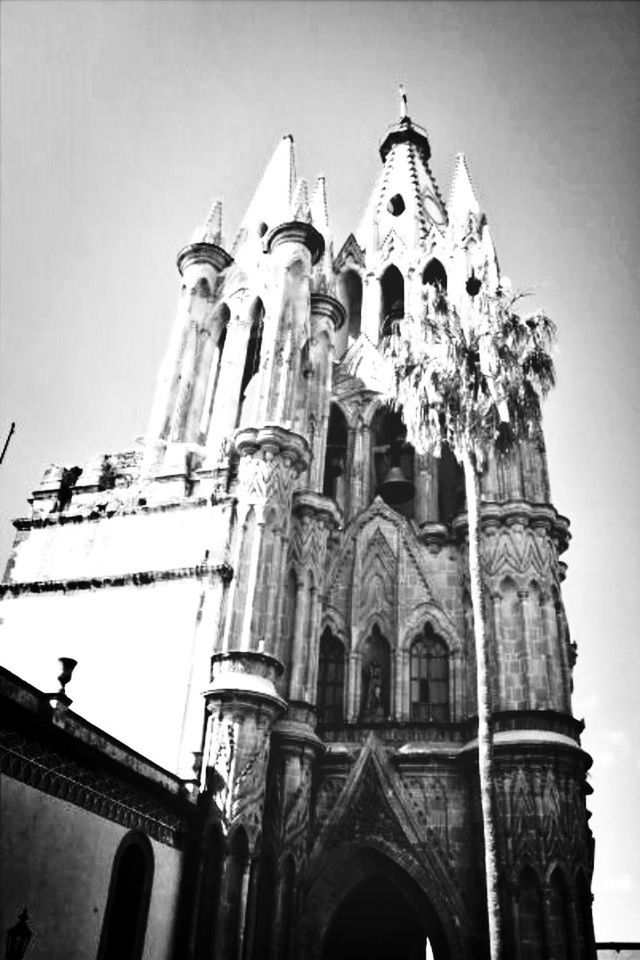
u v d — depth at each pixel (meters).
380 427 46.22
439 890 29.88
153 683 31.98
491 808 23.19
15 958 17.41
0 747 19.12
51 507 40.38
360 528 40.09
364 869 31.12
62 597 35.81
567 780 29.83
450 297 47.09
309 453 39.22
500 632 33.84
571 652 42.19
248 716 29.86
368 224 57.22
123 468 41.81
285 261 43.44
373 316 51.41
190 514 36.47
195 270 49.06
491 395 29.38
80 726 22.89
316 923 29.89
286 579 36.31
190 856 28.03
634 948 39.78
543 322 31.30
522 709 31.62
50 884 20.42
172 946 26.41
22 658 34.66
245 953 26.59
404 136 63.19
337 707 35.75
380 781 32.09
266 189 53.66
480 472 29.33
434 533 38.53
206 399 45.53
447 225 57.97
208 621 32.78
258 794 28.98
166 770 27.55
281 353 39.81
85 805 22.33
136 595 34.62
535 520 36.12
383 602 37.91
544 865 27.98
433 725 33.41
